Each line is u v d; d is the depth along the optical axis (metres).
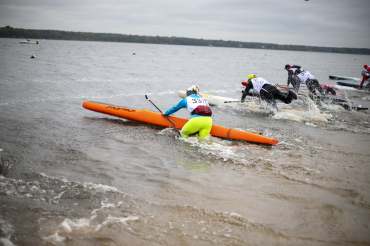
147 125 6.73
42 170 4.04
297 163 4.57
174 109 6.14
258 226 2.86
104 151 4.89
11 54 30.31
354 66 44.59
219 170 4.25
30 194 3.35
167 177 3.95
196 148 5.24
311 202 3.34
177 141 5.61
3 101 8.39
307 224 2.92
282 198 3.43
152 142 5.49
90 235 2.66
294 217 3.04
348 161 4.69
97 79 14.45
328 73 27.22
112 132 6.04
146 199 3.34
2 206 3.05
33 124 6.29
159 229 2.79
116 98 9.91
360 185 3.79
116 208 3.13
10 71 15.39
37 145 5.02
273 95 8.43
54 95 9.77
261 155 4.95
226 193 3.54
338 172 4.22
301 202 3.34
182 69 23.52
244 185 3.76
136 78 15.82
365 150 5.29
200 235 2.71
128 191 3.52
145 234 2.71
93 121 6.85
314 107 8.83
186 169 4.26
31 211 3.00
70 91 10.71
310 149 5.30
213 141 5.73
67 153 4.73
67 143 5.21
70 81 13.23
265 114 8.52
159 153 4.91
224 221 2.94
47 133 5.73
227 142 5.72
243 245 2.58
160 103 9.52
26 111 7.42
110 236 2.65
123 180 3.82
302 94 10.62
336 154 5.03
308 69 32.41
